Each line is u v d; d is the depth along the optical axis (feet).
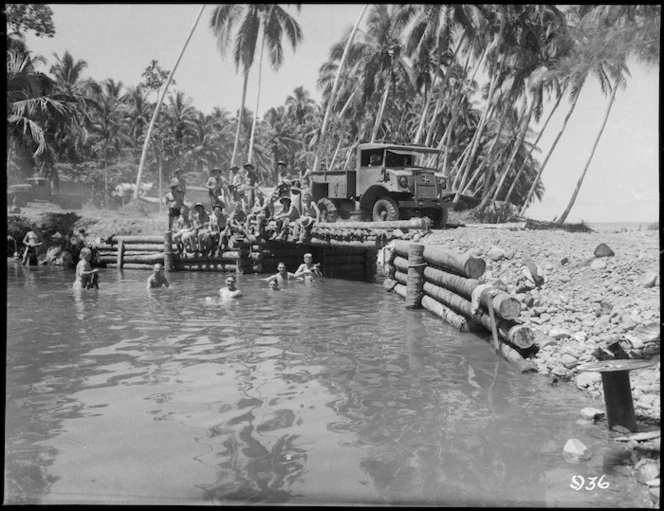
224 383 17.02
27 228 70.69
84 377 17.66
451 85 106.42
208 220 56.80
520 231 41.96
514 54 80.84
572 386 17.01
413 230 42.45
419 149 49.96
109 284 45.39
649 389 15.39
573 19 69.00
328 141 98.58
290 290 41.14
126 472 10.89
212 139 147.43
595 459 11.70
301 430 13.21
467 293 24.21
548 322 23.44
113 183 124.77
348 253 54.54
